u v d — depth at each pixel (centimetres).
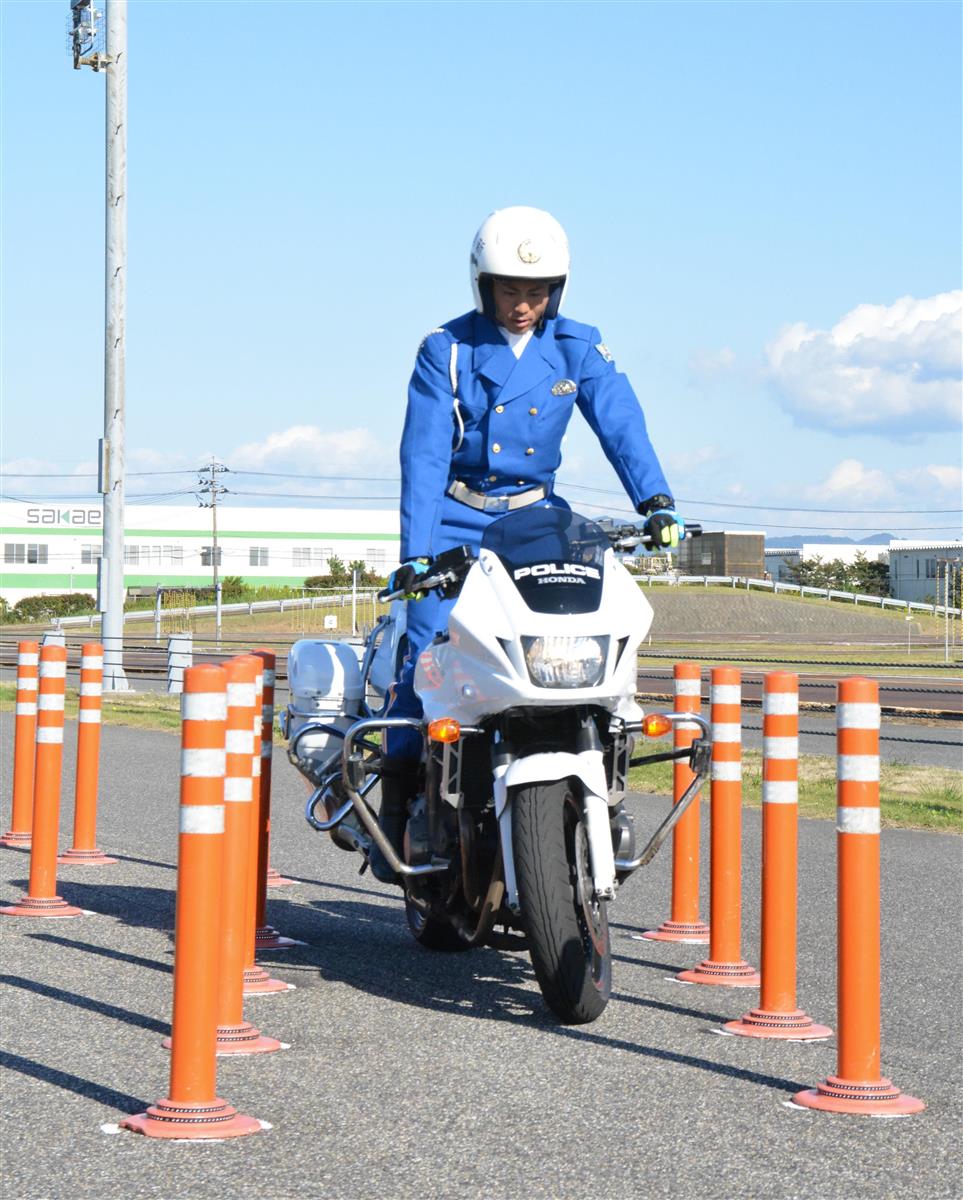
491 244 661
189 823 466
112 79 2836
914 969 705
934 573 12756
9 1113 472
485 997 653
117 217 2842
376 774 685
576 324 695
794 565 13550
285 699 2306
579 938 583
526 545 606
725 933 699
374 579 11594
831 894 909
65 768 1599
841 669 3881
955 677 3669
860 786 491
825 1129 461
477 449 686
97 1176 414
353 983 680
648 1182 411
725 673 707
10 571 11762
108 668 2859
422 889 653
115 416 2861
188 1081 462
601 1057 548
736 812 705
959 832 1194
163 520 12275
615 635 587
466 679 591
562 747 598
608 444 685
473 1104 486
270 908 877
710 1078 520
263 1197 398
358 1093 498
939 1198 402
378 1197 399
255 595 10850
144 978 679
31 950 743
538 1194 401
